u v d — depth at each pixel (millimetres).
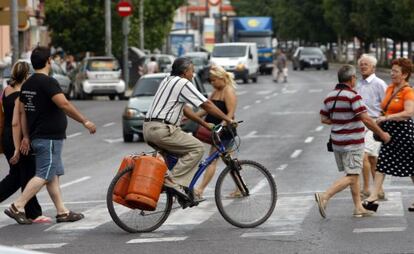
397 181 34219
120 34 113500
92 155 46781
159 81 55406
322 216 25875
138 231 24281
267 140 52094
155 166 23828
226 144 28672
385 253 21000
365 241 22453
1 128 26875
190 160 24438
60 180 37125
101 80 92625
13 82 26797
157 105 24406
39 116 25516
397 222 25062
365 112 25531
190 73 24750
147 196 23703
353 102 25438
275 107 78438
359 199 26141
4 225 25984
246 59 125062
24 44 113938
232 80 29094
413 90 26891
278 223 25344
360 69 29438
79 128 63000
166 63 120438
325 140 51875
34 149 25609
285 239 22969
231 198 24766
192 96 24250
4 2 48688
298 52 175875
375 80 29266
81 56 117000
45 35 125438
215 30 195750
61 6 110000
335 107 25672
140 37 119188
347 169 25828
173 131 24266
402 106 26797
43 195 33156
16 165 26672
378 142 29094
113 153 47594
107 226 25484
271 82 127500
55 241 23297
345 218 25922
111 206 23938
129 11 102000
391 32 143875
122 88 92875
